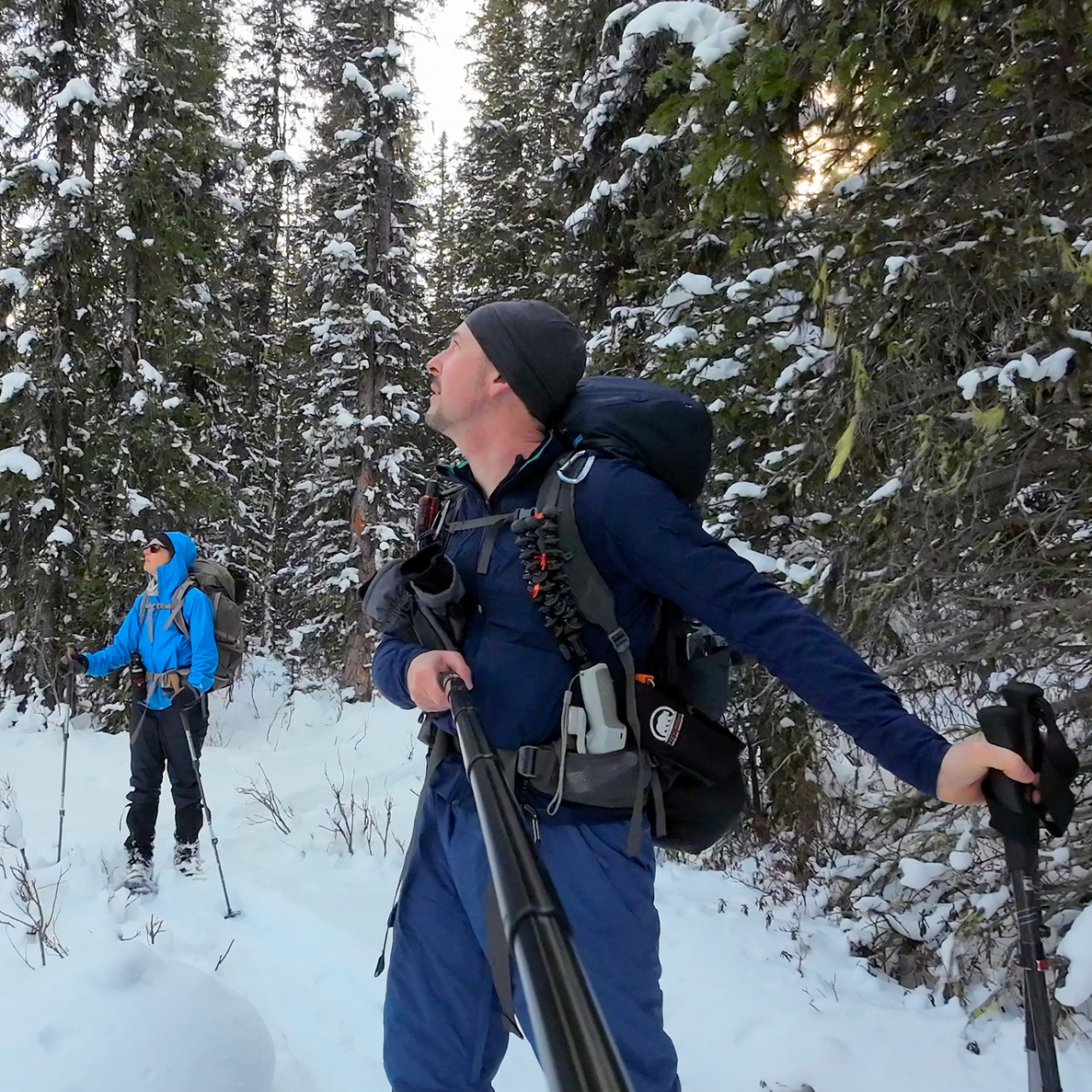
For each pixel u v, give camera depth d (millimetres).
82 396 10102
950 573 3391
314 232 14797
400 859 5078
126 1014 2318
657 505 1493
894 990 3375
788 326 4590
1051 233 3020
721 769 1552
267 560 17172
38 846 5246
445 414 1773
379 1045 2945
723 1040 2998
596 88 7609
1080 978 2684
